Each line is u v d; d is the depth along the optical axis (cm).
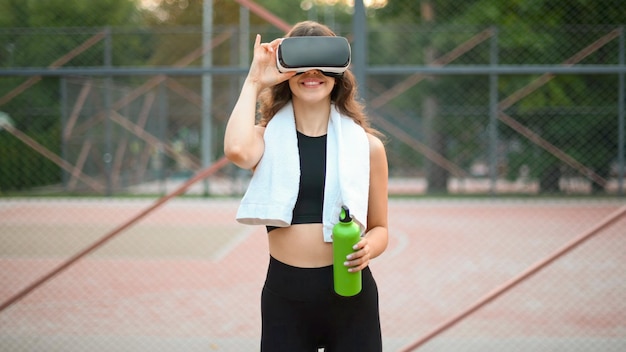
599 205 1507
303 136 231
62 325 525
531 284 694
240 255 899
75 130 1680
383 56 1992
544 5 1449
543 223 1246
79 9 1510
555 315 563
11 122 1597
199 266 809
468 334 505
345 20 3203
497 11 1683
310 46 218
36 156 1557
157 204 458
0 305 440
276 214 221
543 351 455
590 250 911
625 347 463
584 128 1620
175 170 2083
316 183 227
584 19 973
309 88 223
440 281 719
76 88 1667
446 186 1888
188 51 1817
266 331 231
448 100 1847
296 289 226
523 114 1702
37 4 1438
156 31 1489
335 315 228
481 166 2488
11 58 1442
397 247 977
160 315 561
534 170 1748
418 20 2002
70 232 1145
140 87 1748
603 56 1484
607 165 1608
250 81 228
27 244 998
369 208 240
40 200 1566
